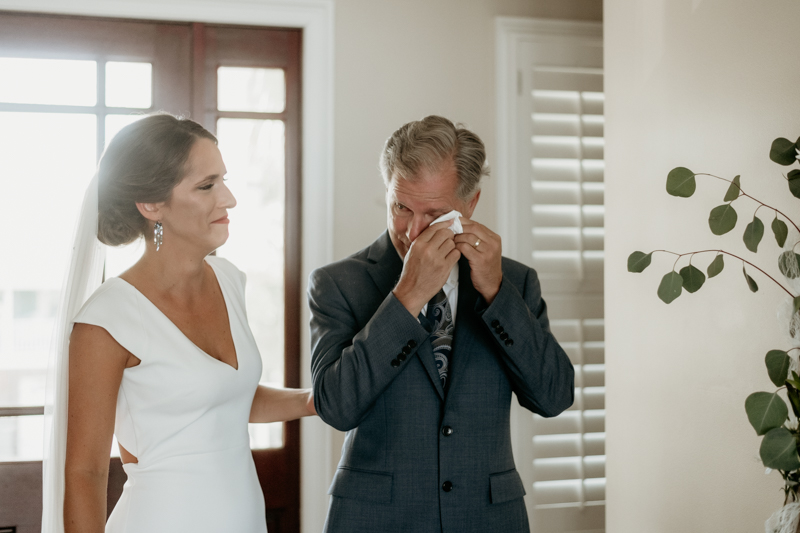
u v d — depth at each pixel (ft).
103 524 3.78
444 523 4.05
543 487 7.65
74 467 3.75
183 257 4.22
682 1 5.17
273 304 7.41
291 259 7.38
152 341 4.00
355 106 7.37
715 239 4.81
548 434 7.69
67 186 6.93
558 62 7.79
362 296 4.52
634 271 4.32
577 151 7.83
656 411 5.57
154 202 4.05
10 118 6.82
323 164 7.25
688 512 5.14
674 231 5.30
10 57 6.81
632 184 5.94
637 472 5.88
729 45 4.65
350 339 4.42
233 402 4.30
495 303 4.11
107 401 3.85
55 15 6.89
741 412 4.53
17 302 6.80
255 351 4.62
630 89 5.97
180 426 4.03
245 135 7.34
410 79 7.48
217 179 4.20
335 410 4.03
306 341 7.24
